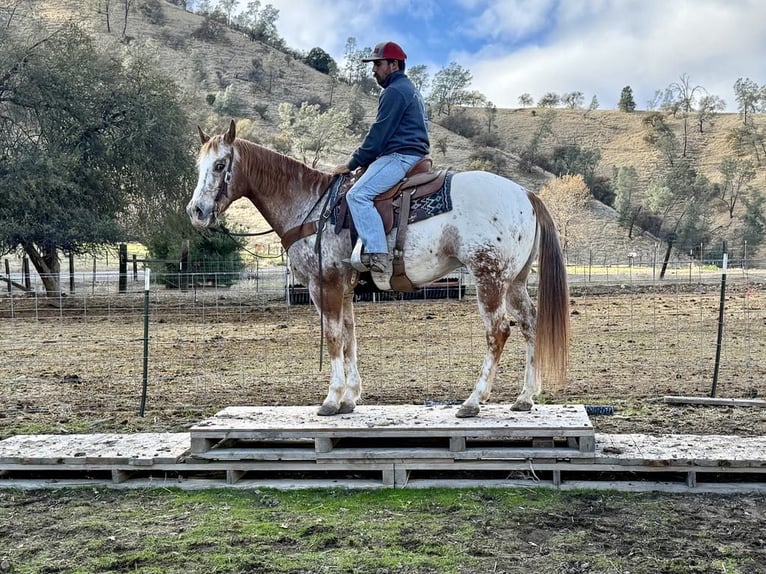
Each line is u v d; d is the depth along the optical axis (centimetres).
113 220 2480
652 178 9269
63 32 2542
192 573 402
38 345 1370
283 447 596
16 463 571
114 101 2458
